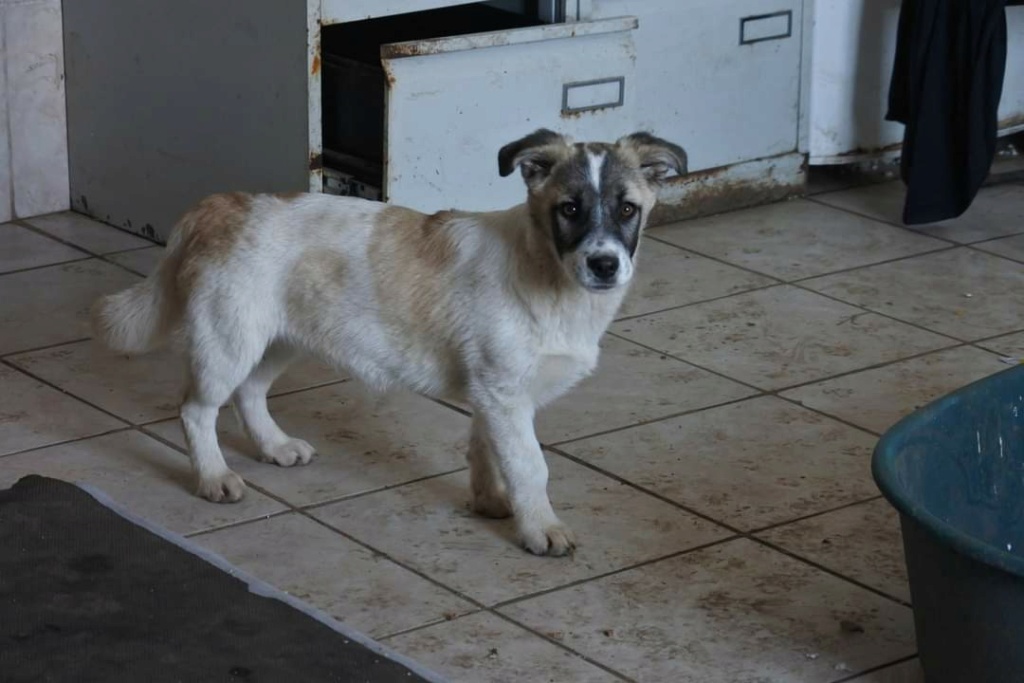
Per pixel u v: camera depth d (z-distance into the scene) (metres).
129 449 4.28
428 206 5.38
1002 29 5.99
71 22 6.02
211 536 3.80
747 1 6.27
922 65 6.08
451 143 5.36
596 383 4.80
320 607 3.49
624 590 3.60
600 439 4.41
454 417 4.56
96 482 4.07
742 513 3.99
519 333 3.64
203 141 5.59
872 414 4.64
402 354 3.78
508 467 3.73
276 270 3.83
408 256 3.75
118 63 5.86
